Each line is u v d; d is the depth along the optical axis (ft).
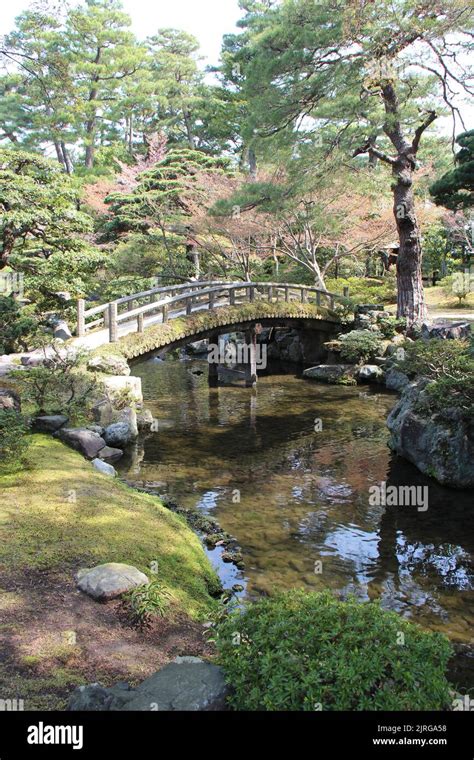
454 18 48.32
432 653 10.42
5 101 99.35
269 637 10.75
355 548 23.43
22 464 25.55
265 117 52.95
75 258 49.93
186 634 14.60
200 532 24.32
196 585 17.89
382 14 47.93
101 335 46.62
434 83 55.83
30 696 11.61
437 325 57.82
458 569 21.81
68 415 33.73
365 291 76.79
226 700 10.39
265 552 22.93
